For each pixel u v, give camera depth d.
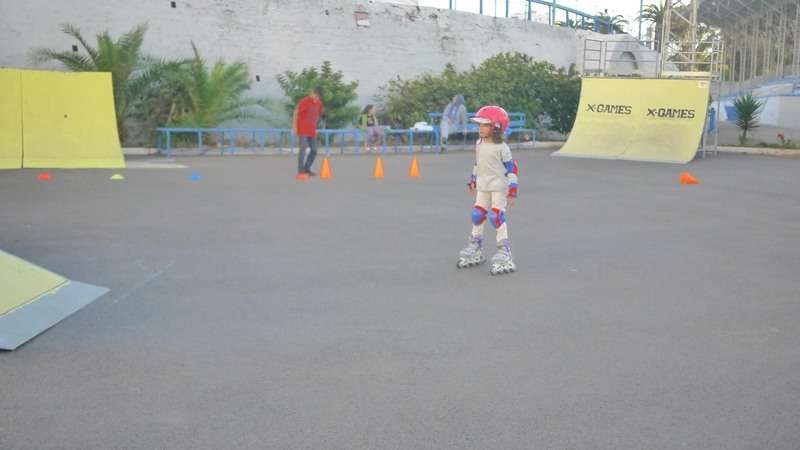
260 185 15.30
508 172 8.09
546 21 39.44
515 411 4.55
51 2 21.55
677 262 8.78
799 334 6.11
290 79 25.12
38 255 8.62
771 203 13.95
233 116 23.77
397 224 11.06
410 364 5.34
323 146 24.91
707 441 4.18
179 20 23.58
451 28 29.69
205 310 6.61
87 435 4.19
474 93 27.44
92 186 14.68
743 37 49.31
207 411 4.52
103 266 8.16
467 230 10.66
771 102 44.25
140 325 6.18
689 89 23.89
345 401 4.68
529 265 8.55
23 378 5.02
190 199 13.19
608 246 9.67
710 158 23.86
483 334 6.03
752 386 4.99
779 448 4.11
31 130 18.77
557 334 6.05
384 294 7.21
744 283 7.80
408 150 25.12
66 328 6.09
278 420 4.40
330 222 11.14
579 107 25.52
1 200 12.72
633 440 4.18
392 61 28.11
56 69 21.66
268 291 7.26
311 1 25.98
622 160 22.78
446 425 4.35
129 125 22.48
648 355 5.57
